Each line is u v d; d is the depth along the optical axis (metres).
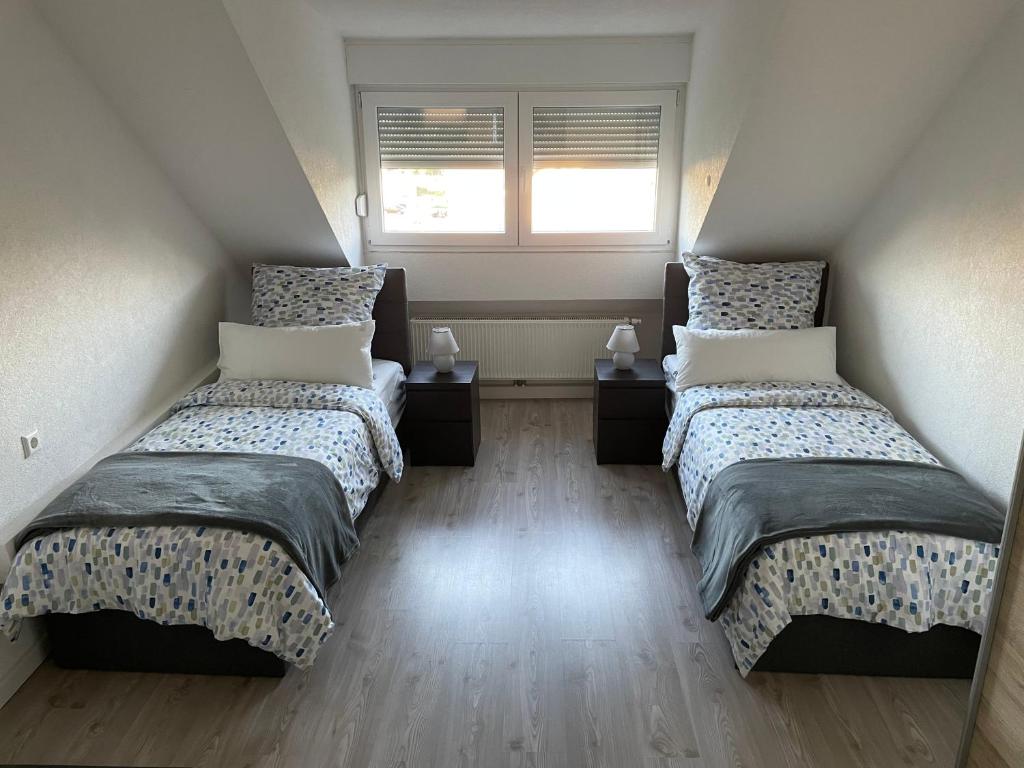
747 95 2.73
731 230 3.48
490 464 3.64
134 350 2.81
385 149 3.91
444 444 3.58
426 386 3.48
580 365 4.36
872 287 3.19
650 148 3.90
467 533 2.99
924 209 2.78
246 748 1.94
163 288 3.02
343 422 2.81
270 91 2.68
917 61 2.49
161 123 2.75
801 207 3.28
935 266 2.70
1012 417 2.27
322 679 2.19
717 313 3.39
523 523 3.07
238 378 3.14
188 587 2.04
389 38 3.62
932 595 2.03
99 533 2.07
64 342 2.39
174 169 3.01
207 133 2.82
